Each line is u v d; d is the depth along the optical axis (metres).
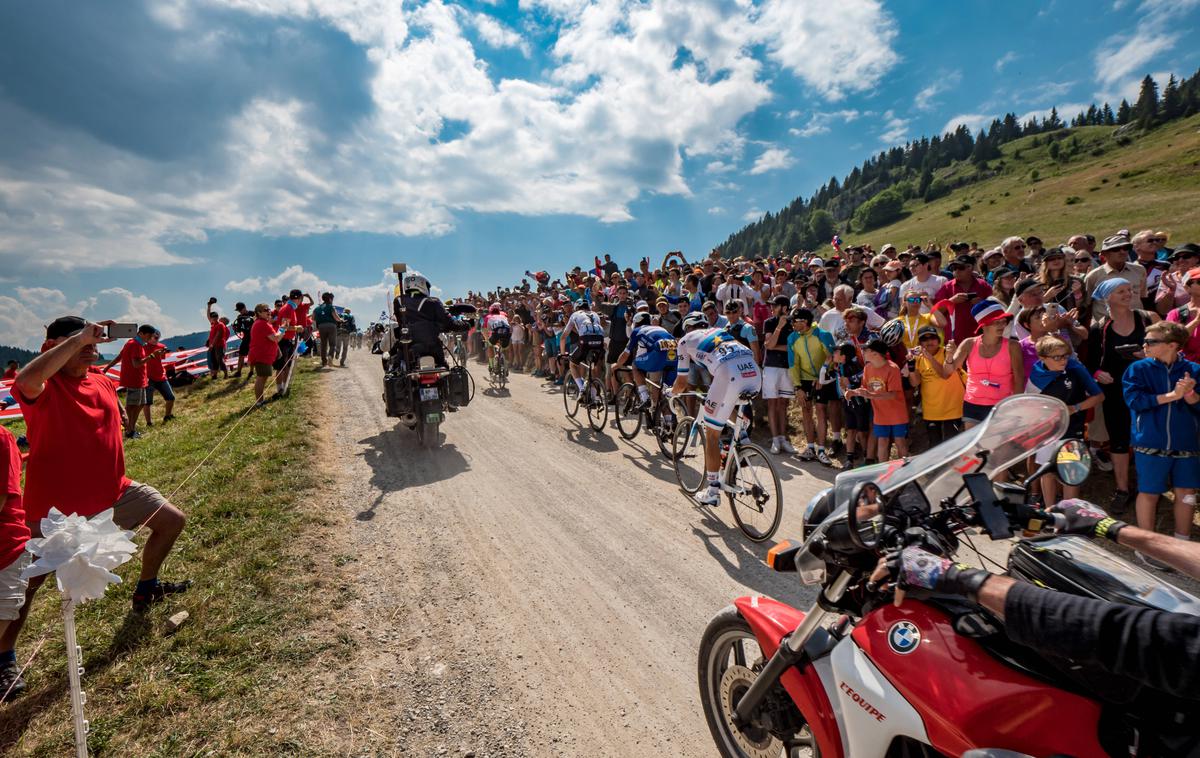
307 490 6.20
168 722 2.97
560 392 12.42
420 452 7.96
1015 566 1.73
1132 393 4.35
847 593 2.13
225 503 5.59
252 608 3.95
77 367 3.60
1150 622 1.22
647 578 4.45
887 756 1.85
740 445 5.17
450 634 3.80
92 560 2.44
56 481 3.52
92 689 3.18
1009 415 1.68
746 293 10.43
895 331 6.07
